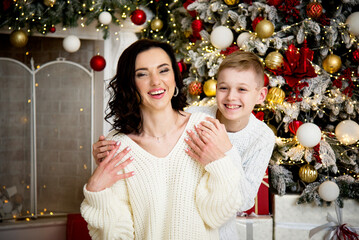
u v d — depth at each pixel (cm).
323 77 220
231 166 117
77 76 313
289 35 224
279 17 224
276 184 227
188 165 121
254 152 157
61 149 316
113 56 305
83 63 313
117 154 125
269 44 223
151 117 124
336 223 218
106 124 310
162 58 118
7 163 304
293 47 207
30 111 309
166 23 292
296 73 207
